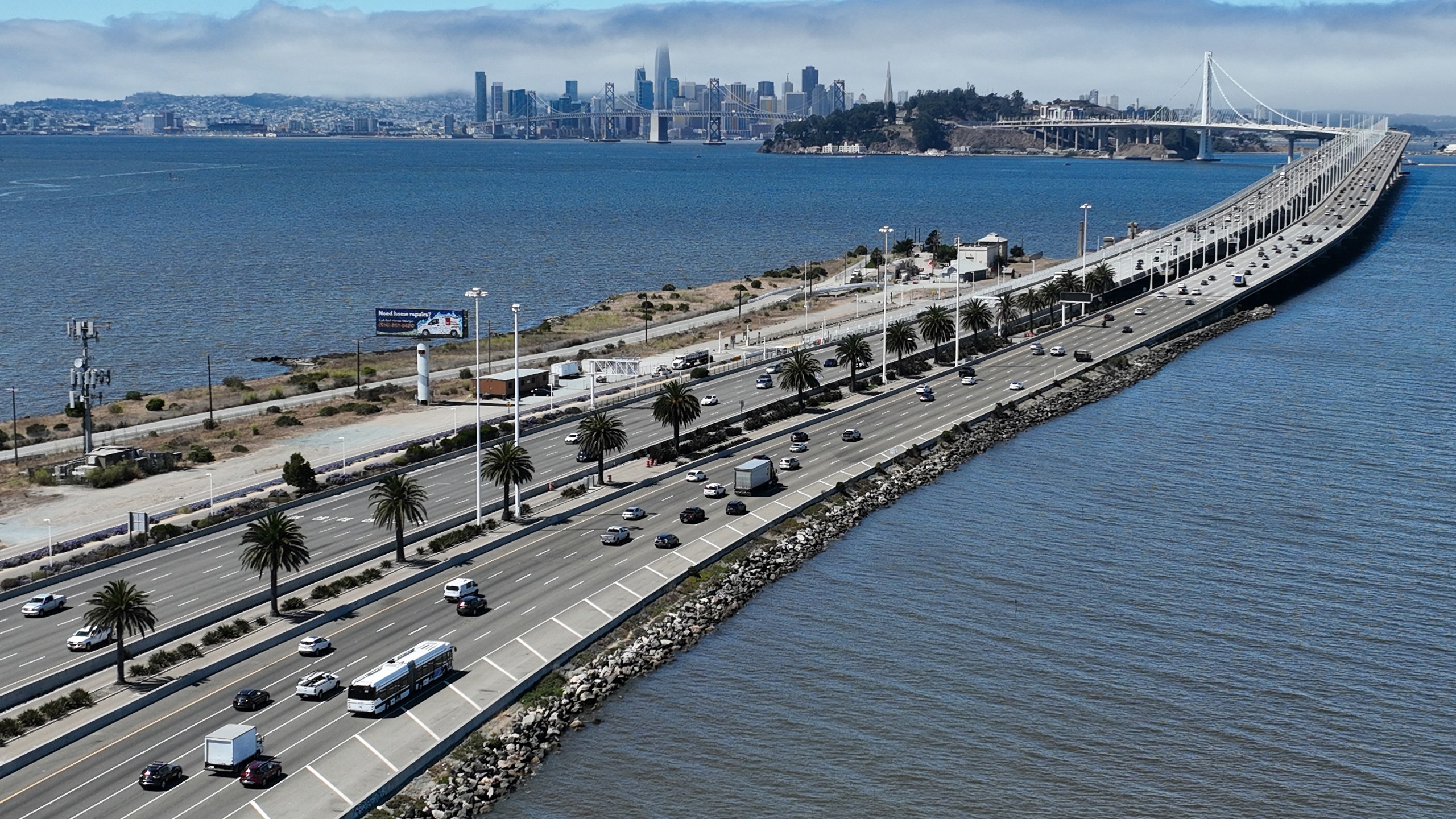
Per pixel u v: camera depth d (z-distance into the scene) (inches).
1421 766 4271.7
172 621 5093.5
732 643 5172.2
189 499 6899.6
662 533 6250.0
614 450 7440.9
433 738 4205.2
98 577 5669.3
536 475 7268.7
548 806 3976.4
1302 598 5615.2
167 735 4217.5
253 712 4382.4
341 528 6348.4
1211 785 4143.7
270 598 5339.6
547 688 4658.0
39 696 4456.2
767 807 3996.1
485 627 5123.0
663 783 4116.6
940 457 7819.9
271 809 3757.4
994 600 5610.2
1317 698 4709.6
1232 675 4884.4
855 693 4731.8
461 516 6432.1
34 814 3705.7
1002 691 4749.0
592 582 5625.0
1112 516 6727.4
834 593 5713.6
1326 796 4097.0
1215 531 6471.5
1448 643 5162.4
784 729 4468.5
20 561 5812.0
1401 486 7185.0
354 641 4987.7
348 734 4222.4
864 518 6796.3
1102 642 5167.3
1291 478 7367.1
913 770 4210.1
